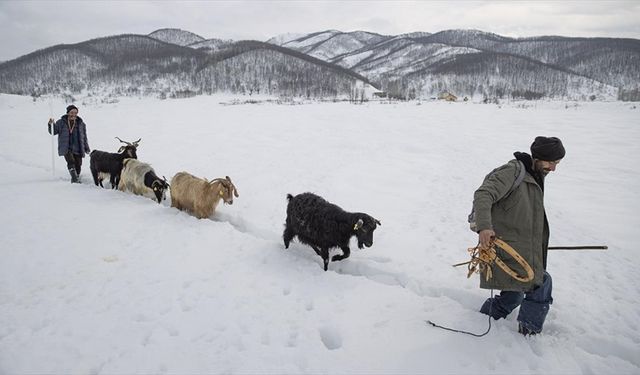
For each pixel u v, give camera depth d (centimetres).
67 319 476
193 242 711
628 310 506
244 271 606
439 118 2738
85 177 1281
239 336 449
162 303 514
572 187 1141
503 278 404
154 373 392
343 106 3834
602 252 691
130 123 2655
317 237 624
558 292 546
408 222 835
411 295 534
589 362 403
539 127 2259
